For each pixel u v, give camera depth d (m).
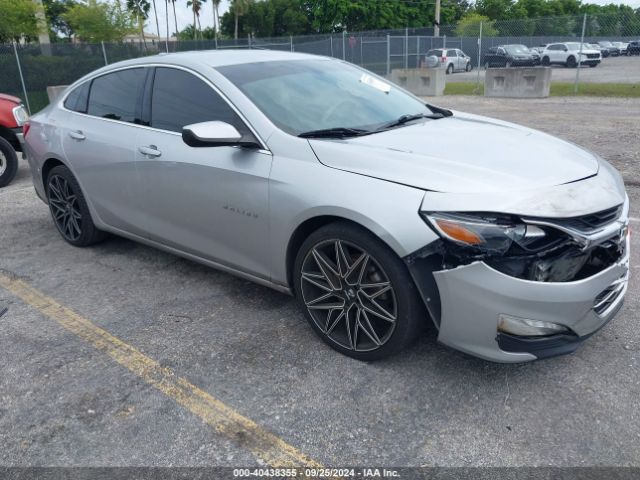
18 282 4.23
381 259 2.66
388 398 2.69
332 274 2.94
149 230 4.00
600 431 2.43
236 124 3.29
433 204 2.49
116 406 2.71
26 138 5.00
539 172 2.68
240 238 3.32
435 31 28.30
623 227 2.65
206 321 3.50
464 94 18.55
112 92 4.24
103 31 30.36
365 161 2.79
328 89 3.66
